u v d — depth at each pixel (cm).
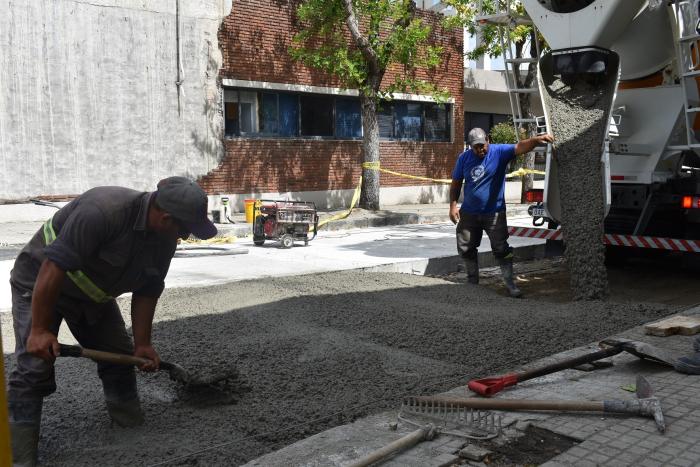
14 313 320
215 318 599
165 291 707
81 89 1367
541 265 1028
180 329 561
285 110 1664
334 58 1458
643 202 844
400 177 1927
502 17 848
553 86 786
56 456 330
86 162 1389
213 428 366
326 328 571
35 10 1300
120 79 1409
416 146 1959
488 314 631
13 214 1309
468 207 770
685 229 835
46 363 314
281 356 492
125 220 309
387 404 400
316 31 1498
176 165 1495
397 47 1462
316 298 680
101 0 1370
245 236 1277
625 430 358
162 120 1468
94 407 395
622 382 438
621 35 816
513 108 873
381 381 441
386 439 346
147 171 1461
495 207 759
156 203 311
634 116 856
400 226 1495
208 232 318
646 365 476
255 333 555
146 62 1435
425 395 416
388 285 763
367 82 1528
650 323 580
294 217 1098
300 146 1680
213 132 1534
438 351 509
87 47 1364
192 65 1493
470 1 1705
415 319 604
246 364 473
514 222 1540
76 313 331
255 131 1617
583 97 763
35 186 1336
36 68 1313
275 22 1605
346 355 493
